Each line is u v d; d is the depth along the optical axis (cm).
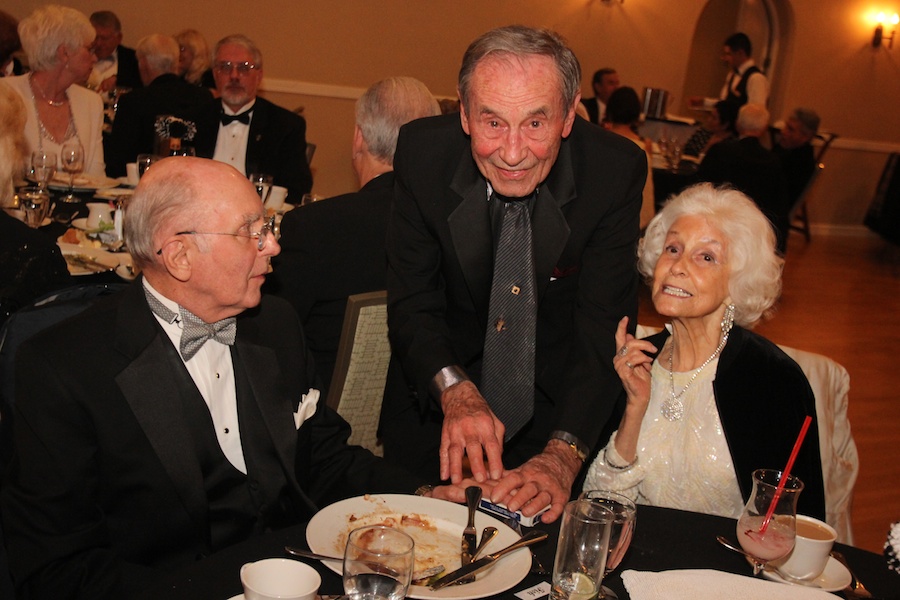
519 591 134
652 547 152
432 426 233
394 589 116
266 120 502
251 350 176
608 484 199
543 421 227
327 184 860
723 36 1155
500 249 201
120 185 402
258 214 163
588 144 202
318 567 135
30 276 211
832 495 234
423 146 204
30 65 414
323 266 251
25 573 152
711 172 676
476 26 898
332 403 242
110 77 610
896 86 1185
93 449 159
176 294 164
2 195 222
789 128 865
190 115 500
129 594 153
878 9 1143
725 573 139
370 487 183
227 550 138
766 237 197
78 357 158
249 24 782
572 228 200
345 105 848
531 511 159
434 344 203
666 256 201
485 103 165
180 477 161
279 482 176
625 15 988
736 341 201
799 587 136
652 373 206
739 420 197
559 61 166
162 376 161
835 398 234
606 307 206
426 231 210
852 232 1210
